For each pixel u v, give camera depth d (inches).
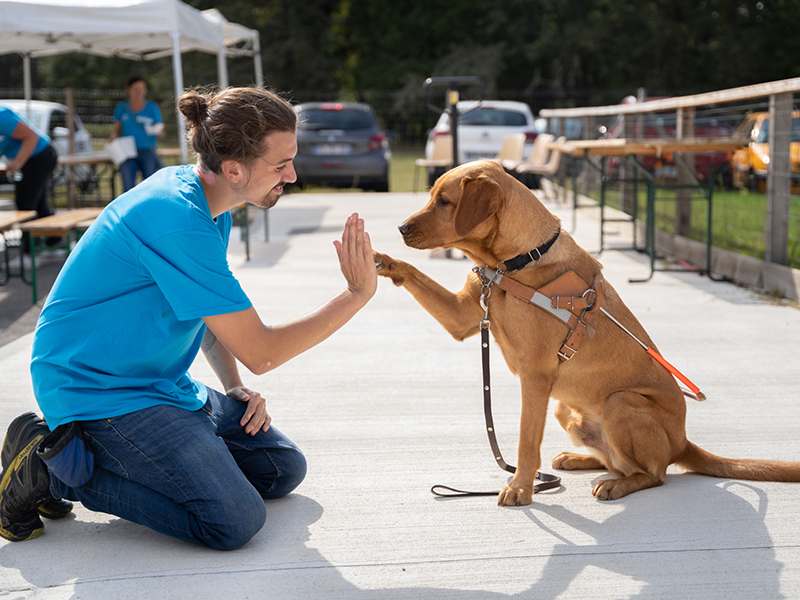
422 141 840.9
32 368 81.4
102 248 78.0
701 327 185.5
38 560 81.1
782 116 219.8
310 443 116.8
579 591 74.4
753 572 77.6
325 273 254.2
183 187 79.4
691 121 286.4
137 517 82.9
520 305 96.7
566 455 110.1
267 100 78.1
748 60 1050.7
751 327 185.3
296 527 89.2
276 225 382.0
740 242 288.2
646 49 1077.1
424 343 175.6
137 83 343.9
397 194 538.6
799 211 225.6
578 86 1111.0
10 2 272.4
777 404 132.5
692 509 93.1
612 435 98.5
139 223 77.0
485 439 118.4
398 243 315.0
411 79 1120.2
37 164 278.1
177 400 83.5
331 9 1302.9
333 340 178.2
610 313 101.4
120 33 290.8
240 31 411.5
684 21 1081.4
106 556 82.1
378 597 73.4
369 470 106.7
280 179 80.7
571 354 97.0
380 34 1289.4
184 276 76.2
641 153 254.2
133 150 340.8
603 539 85.5
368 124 527.2
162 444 79.4
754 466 100.4
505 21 1154.0
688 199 292.8
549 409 135.9
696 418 126.3
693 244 271.9
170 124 1059.3
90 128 603.5
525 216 97.8
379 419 127.4
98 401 79.1
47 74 1263.5
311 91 1230.3
